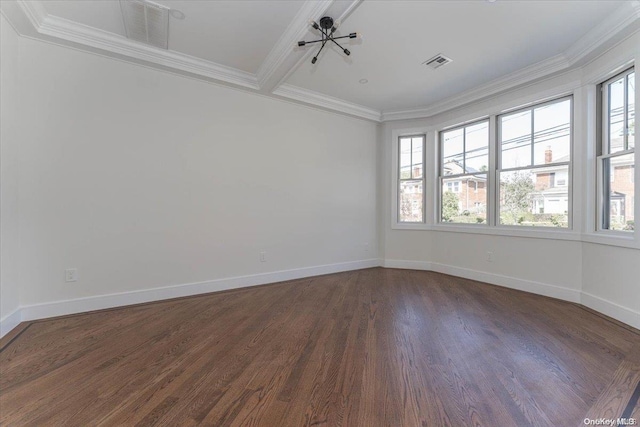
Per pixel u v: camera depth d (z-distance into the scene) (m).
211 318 2.75
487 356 2.06
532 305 3.12
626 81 2.75
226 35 2.81
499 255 3.92
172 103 3.29
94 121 2.88
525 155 3.69
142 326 2.55
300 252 4.30
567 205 3.31
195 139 3.43
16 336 2.32
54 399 1.58
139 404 1.55
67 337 2.32
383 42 2.89
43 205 2.67
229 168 3.67
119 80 2.99
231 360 2.00
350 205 4.83
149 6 2.40
